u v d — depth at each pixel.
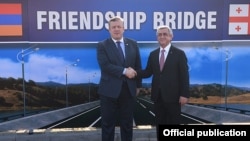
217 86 3.79
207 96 3.80
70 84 3.68
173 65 3.04
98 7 3.57
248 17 3.68
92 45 3.63
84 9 3.57
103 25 3.60
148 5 3.60
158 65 3.10
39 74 3.63
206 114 3.84
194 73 3.76
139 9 3.60
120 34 3.09
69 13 3.56
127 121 3.24
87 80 3.70
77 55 3.64
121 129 3.29
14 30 3.54
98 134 3.74
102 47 3.12
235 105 3.83
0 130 3.64
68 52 3.63
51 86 3.67
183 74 3.00
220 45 3.71
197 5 3.63
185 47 3.70
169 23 3.65
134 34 3.64
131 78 3.13
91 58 3.66
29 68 3.61
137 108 3.80
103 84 3.20
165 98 3.06
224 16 3.67
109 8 3.58
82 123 3.76
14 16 3.51
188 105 3.83
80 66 3.66
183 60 3.02
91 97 3.72
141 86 3.49
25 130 3.68
